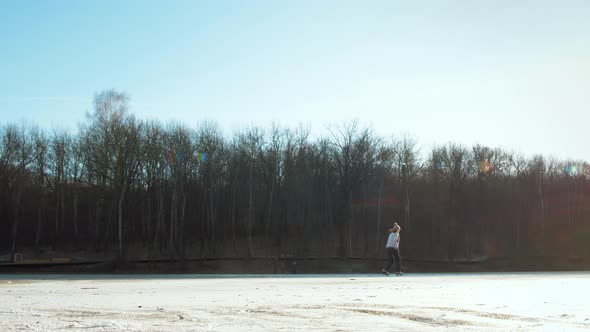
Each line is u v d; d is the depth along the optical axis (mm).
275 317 7988
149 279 21797
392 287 15219
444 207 84500
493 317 8180
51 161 77375
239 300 10812
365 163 78812
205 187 77438
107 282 18281
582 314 8633
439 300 10984
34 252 73438
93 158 69562
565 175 92938
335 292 13141
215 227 78438
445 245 82938
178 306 9539
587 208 90500
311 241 79000
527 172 90125
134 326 6906
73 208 78750
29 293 12680
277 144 81188
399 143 84562
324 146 81938
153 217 77438
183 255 70562
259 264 63688
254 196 80250
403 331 6645
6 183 73812
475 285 16312
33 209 76625
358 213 81625
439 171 86438
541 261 74062
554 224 89312
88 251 73938
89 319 7656
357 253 79125
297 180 80750
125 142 67250
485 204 85938
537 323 7547
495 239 86875
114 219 74875
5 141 73938
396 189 83688
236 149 79750
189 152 74250
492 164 88938
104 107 68562
